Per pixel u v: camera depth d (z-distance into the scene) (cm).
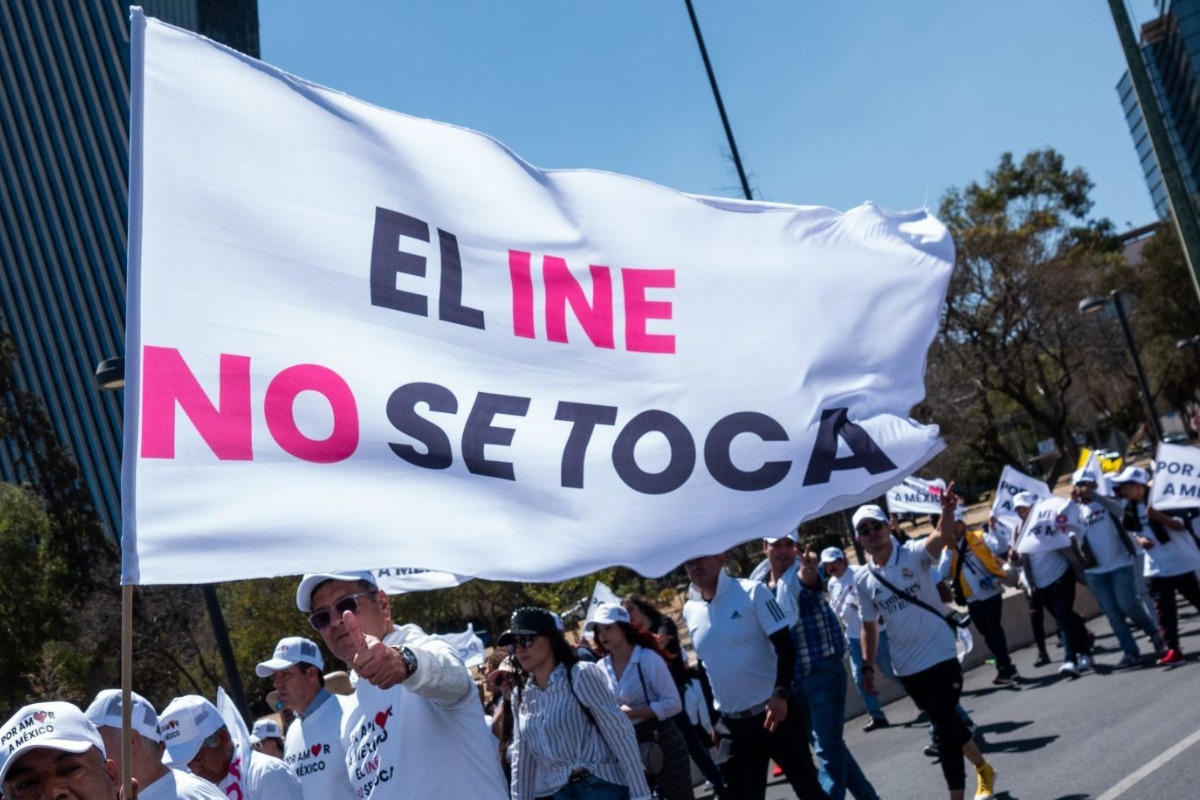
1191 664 1188
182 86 355
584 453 407
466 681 388
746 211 464
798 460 445
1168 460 1231
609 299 428
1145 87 1410
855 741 1233
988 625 1362
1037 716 1099
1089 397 5772
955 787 750
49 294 8319
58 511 4138
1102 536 1268
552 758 577
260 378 347
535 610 586
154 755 408
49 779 286
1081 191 5575
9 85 8512
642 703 729
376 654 338
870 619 796
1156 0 8931
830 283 469
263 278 357
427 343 385
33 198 8400
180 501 325
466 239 405
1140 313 6353
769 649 687
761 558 2536
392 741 397
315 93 383
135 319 331
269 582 3091
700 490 427
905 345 476
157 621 3256
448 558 366
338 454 355
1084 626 1322
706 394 435
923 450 461
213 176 354
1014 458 5119
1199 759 795
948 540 761
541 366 407
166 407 330
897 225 485
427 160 404
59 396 8169
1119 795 751
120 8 8319
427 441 375
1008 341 4369
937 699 755
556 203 432
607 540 402
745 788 692
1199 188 9050
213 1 7325
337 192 378
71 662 3456
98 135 8300
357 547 349
